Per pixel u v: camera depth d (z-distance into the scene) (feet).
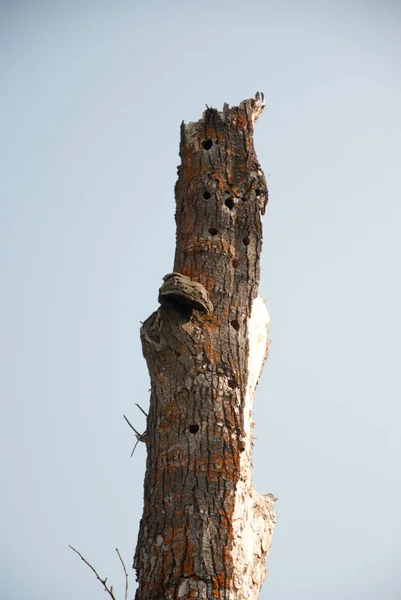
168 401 40.68
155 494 39.19
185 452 39.34
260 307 44.04
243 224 44.47
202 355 40.96
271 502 41.55
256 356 42.50
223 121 45.98
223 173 44.98
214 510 38.24
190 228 44.16
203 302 41.09
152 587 37.29
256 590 38.65
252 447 41.32
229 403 40.47
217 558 37.37
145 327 42.04
